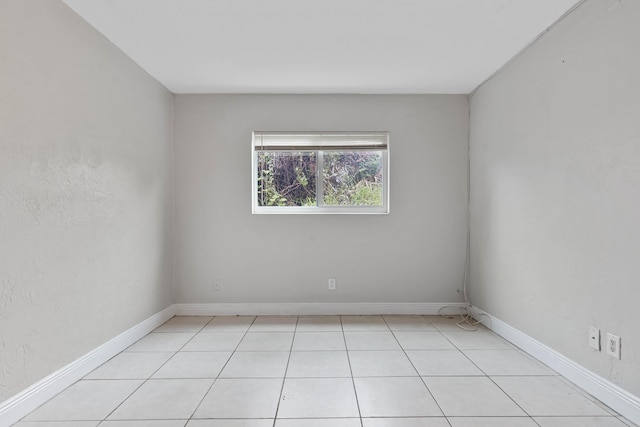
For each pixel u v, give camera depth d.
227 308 3.98
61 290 2.27
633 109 1.91
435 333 3.38
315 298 4.00
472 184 3.89
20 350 1.97
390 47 2.89
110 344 2.79
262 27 2.58
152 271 3.48
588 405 2.09
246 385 2.35
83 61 2.47
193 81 3.61
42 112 2.11
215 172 3.96
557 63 2.51
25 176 1.99
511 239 3.11
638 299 1.89
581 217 2.29
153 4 2.29
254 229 3.98
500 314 3.31
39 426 1.89
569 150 2.39
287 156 4.07
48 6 2.14
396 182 3.99
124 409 2.06
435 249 4.00
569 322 2.40
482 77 3.50
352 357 2.82
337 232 3.99
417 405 2.10
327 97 3.99
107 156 2.75
